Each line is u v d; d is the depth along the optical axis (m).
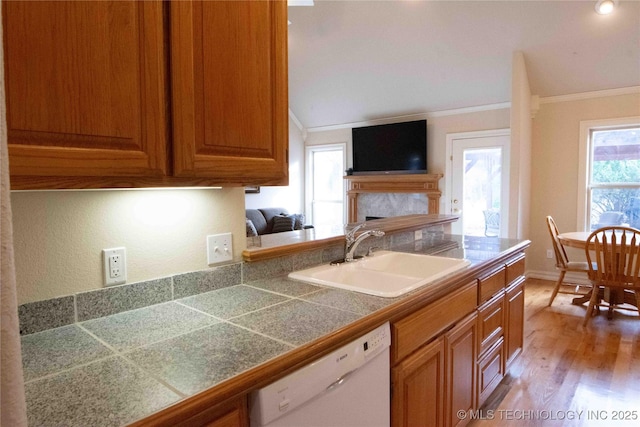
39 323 1.08
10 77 0.73
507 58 4.45
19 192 1.03
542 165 4.99
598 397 2.31
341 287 1.51
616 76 4.29
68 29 0.80
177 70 0.99
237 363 0.89
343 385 1.11
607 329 3.37
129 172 0.91
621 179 4.59
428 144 5.90
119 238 1.23
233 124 1.14
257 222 6.27
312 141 7.20
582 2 3.54
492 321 2.13
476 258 2.05
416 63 4.89
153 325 1.13
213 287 1.49
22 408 0.49
